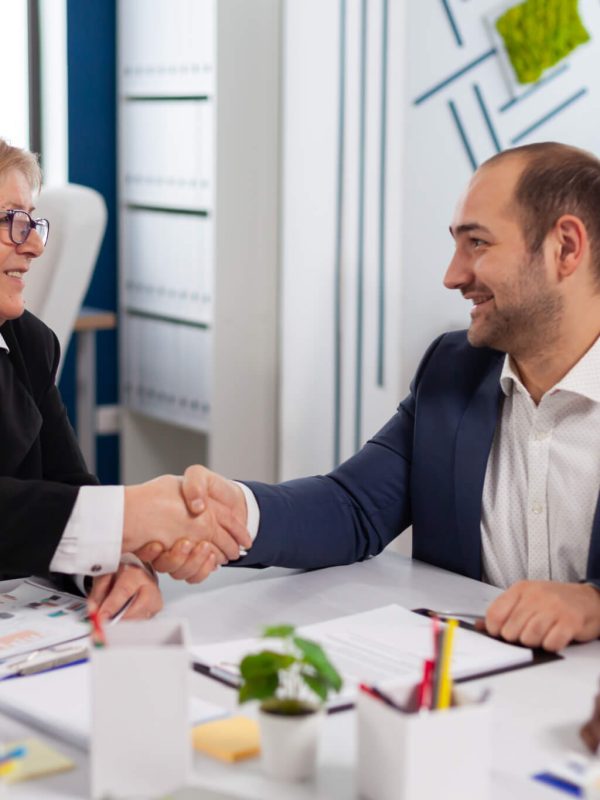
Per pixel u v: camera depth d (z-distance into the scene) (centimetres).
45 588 155
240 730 108
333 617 147
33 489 154
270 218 372
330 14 334
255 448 382
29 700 115
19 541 153
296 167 353
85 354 392
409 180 319
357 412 339
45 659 127
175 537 157
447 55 318
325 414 350
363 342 336
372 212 328
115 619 145
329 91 337
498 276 160
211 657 128
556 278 159
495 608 137
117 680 95
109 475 430
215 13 352
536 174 159
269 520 165
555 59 332
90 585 158
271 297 377
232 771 102
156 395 402
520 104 332
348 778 100
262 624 144
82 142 410
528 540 165
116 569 154
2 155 172
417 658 127
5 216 172
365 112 327
